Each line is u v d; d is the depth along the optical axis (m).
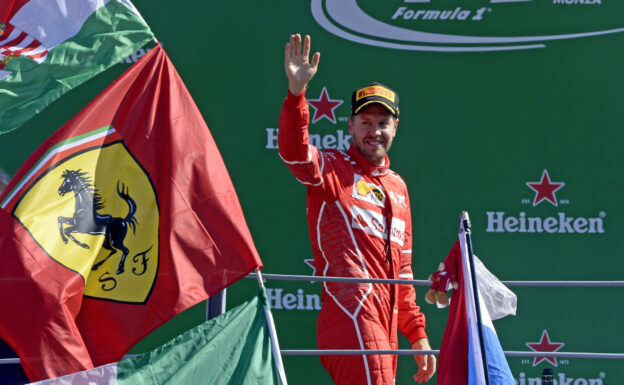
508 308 13.39
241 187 19.33
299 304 19.09
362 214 13.55
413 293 14.48
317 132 19.44
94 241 11.88
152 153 12.43
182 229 12.05
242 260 12.05
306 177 13.04
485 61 19.72
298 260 19.22
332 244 13.41
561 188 19.42
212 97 19.45
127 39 13.15
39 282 11.39
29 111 12.60
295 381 18.88
